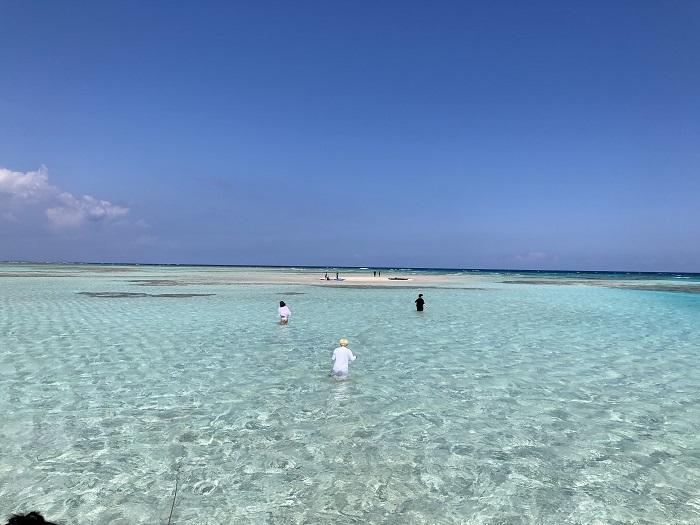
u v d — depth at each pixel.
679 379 11.31
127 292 38.59
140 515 5.11
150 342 15.82
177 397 9.54
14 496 5.48
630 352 14.70
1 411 8.58
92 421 8.08
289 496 5.56
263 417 8.38
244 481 5.93
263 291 42.22
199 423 8.03
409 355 14.02
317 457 6.68
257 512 5.19
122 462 6.45
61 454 6.70
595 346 15.73
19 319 21.09
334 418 8.35
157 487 5.75
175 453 6.77
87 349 14.51
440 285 57.88
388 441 7.30
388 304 30.34
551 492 5.73
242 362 12.85
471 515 5.18
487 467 6.41
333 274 99.69
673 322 22.45
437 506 5.36
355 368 12.28
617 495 5.68
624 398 9.73
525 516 5.18
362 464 6.46
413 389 10.29
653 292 47.84
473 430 7.83
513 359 13.52
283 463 6.47
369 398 9.58
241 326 19.70
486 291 46.72
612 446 7.20
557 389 10.38
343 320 21.92
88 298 32.28
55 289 40.50
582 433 7.73
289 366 12.41
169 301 30.97
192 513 5.16
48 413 8.48
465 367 12.46
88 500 5.41
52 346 14.94
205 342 15.91
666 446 7.21
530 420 8.34
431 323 21.14
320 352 14.30
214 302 30.59
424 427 7.95
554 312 26.61
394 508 5.31
